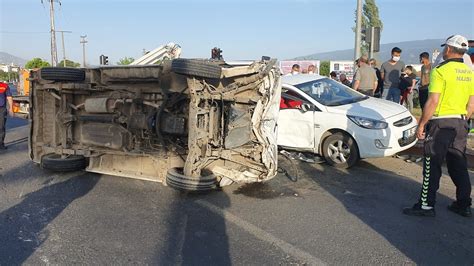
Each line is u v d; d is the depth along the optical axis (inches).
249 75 201.2
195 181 195.9
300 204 199.3
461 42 177.3
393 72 404.8
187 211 187.5
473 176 254.4
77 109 246.4
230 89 200.8
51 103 258.7
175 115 208.2
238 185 230.1
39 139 262.4
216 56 290.7
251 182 225.3
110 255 143.2
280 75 219.6
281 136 293.4
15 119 612.1
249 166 212.8
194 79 188.9
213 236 160.1
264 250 148.2
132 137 227.6
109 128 231.8
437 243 156.2
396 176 253.9
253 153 211.3
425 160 183.3
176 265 136.4
